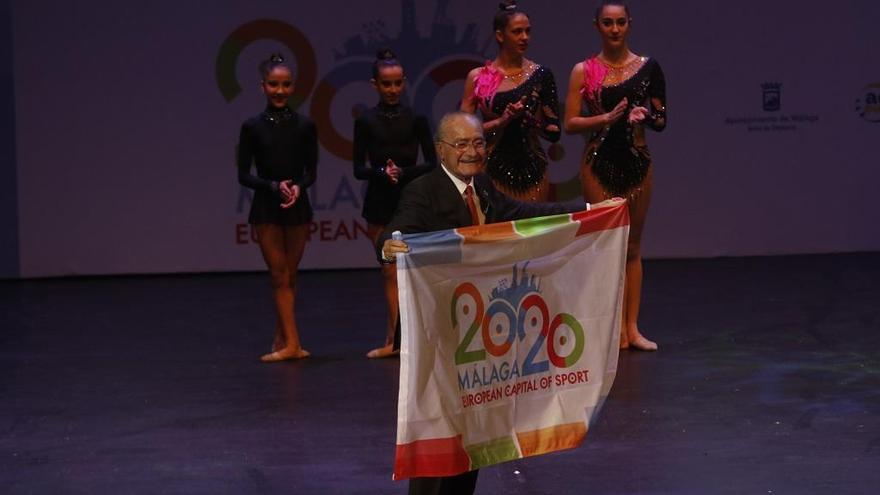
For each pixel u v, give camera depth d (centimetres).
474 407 685
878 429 984
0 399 1148
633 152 1325
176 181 1930
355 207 1962
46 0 1872
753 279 1783
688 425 1009
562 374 712
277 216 1308
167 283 1875
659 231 2005
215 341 1426
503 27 1309
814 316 1488
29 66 1884
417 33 1939
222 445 977
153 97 1909
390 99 1320
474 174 741
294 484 870
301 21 1922
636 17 1962
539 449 704
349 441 982
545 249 703
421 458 670
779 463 898
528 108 1307
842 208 2020
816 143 2005
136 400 1138
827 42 1988
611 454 930
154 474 902
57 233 1919
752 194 2006
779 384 1143
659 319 1495
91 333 1485
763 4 1972
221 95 1922
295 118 1325
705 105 1984
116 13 1889
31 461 941
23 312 1641
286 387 1181
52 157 1903
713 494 830
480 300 686
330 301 1689
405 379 668
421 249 671
